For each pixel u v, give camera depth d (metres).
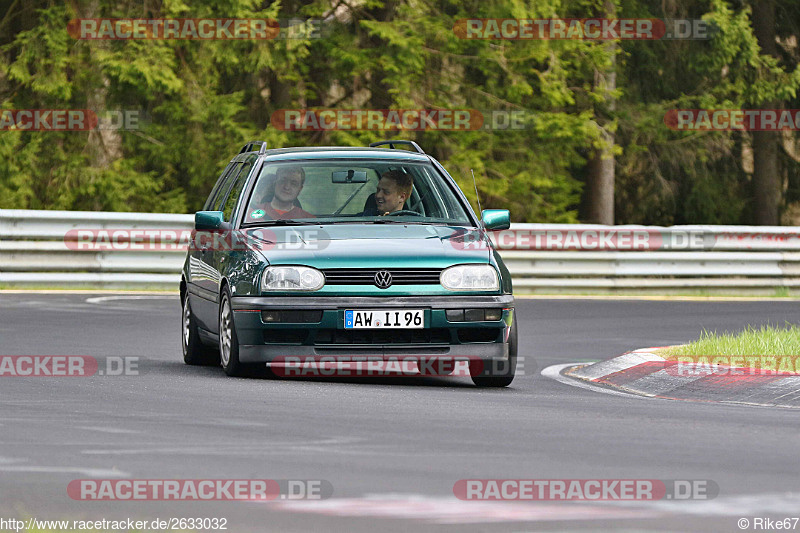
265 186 30.64
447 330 28.11
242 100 78.69
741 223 102.88
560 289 60.34
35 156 74.50
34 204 75.31
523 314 49.09
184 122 76.25
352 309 27.73
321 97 82.31
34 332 38.31
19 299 48.34
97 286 54.66
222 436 20.50
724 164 101.44
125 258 55.28
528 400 26.33
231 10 73.12
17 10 78.31
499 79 83.56
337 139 77.69
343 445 19.84
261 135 76.06
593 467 18.38
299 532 14.56
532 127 82.56
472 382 30.12
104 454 18.81
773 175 102.12
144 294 52.22
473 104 82.62
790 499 16.47
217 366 32.16
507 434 21.27
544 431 21.67
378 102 82.31
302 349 27.89
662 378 30.09
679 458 19.20
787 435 21.66
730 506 16.06
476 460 18.78
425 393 26.91
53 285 53.91
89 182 74.50
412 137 80.31
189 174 77.31
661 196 98.50
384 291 27.94
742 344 32.38
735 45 90.88
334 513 15.45
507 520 15.23
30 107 76.25
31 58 73.56
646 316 49.09
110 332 39.19
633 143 94.12
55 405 23.92
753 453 19.75
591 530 14.82
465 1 81.62
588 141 84.69
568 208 92.62
